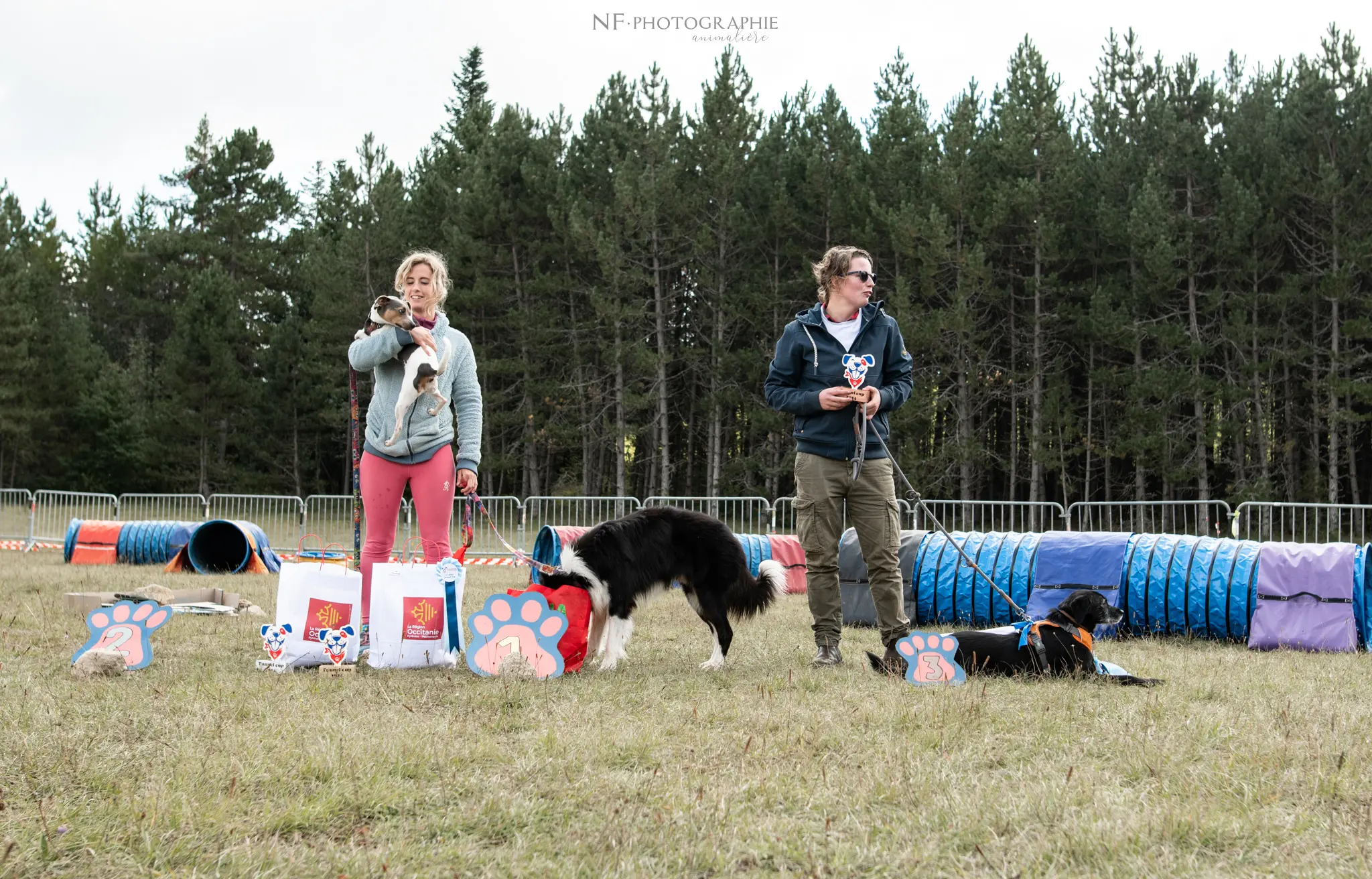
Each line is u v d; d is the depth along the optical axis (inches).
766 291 1067.9
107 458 1405.0
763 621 321.4
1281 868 102.8
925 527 652.1
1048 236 973.8
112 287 1802.4
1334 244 932.6
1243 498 924.0
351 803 120.5
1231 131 1011.9
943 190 974.4
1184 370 928.3
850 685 199.9
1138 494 1019.3
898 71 1205.1
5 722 154.4
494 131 1184.8
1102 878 101.0
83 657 198.2
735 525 681.6
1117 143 1069.1
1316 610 274.7
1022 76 1042.1
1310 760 141.2
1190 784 130.2
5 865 99.7
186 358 1298.0
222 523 522.3
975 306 1024.9
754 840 110.2
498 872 102.0
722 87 1059.9
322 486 1439.5
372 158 1227.2
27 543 775.1
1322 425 1005.8
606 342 1104.8
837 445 223.8
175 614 296.0
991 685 200.1
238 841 108.7
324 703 173.8
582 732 153.3
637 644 264.8
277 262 1573.6
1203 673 222.5
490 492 1278.3
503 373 1123.9
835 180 1056.2
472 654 207.9
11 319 1310.3
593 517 695.7
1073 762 141.0
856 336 228.7
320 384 1298.0
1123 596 303.6
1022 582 315.0
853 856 106.3
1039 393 1024.2
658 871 102.6
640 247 1077.8
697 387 1253.1
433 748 142.6
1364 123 936.9
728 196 1051.3
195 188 1652.3
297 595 210.5
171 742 145.2
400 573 215.9
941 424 1115.9
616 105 1157.7
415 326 217.2
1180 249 948.6
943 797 123.8
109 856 104.1
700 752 145.6
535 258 1146.0
